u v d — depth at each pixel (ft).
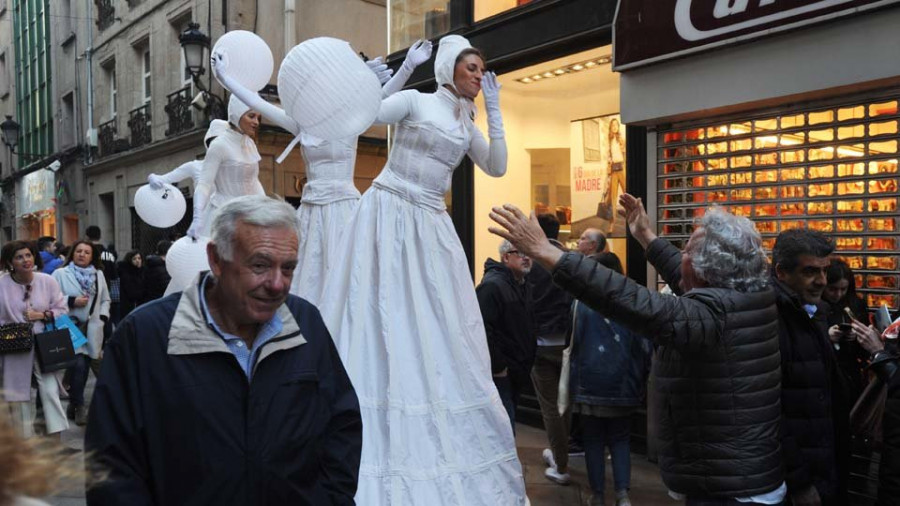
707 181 16.29
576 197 22.61
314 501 5.63
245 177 13.89
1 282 17.15
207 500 5.16
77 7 63.87
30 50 77.92
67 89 67.26
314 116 8.29
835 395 8.41
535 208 23.98
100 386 5.34
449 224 10.84
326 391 5.97
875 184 13.42
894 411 7.45
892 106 13.01
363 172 43.06
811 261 8.63
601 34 18.39
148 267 27.89
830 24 12.94
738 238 7.55
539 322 16.03
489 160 11.10
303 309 6.17
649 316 7.04
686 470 7.43
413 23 25.23
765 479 7.17
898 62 12.07
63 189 67.92
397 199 10.52
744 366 7.24
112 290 29.99
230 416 5.33
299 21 41.19
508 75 22.21
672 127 16.84
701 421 7.30
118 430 5.25
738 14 14.07
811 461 7.80
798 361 7.99
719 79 14.82
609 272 7.27
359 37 44.04
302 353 5.81
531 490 15.48
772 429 7.32
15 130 68.28
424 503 9.00
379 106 8.61
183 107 45.29
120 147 54.65
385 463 9.13
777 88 13.84
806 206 14.52
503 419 10.25
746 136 15.46
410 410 9.48
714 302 7.24
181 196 14.99
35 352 16.58
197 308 5.53
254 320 5.50
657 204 17.22
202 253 12.44
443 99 10.77
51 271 29.68
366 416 9.45
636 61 16.20
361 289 10.16
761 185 15.25
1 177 88.69
